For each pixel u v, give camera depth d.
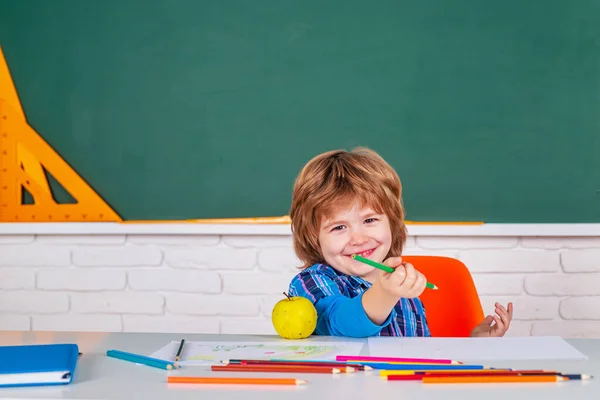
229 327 2.27
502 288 2.21
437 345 1.06
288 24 2.21
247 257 2.26
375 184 1.34
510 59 2.18
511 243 2.21
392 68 2.20
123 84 2.25
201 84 2.24
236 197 2.23
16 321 2.31
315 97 2.21
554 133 2.18
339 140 2.21
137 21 2.25
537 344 1.07
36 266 2.30
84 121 2.26
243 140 2.23
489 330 1.46
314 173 1.38
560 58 2.18
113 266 2.29
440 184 2.19
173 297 2.28
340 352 1.01
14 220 2.27
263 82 2.22
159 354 1.01
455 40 2.19
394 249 1.48
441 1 2.18
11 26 2.28
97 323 2.30
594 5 2.17
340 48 2.20
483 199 2.19
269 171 2.22
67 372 0.84
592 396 0.78
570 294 2.20
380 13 2.19
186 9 2.24
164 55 2.24
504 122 2.18
